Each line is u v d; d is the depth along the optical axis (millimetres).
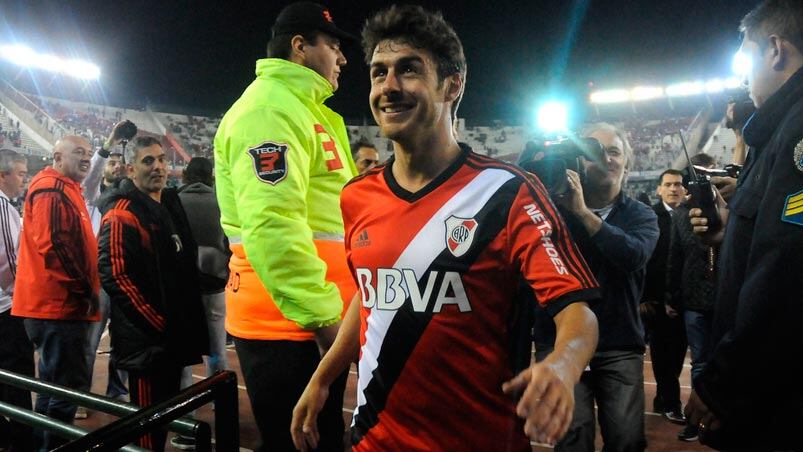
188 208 4168
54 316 3201
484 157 1415
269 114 1977
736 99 2219
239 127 1986
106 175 5363
